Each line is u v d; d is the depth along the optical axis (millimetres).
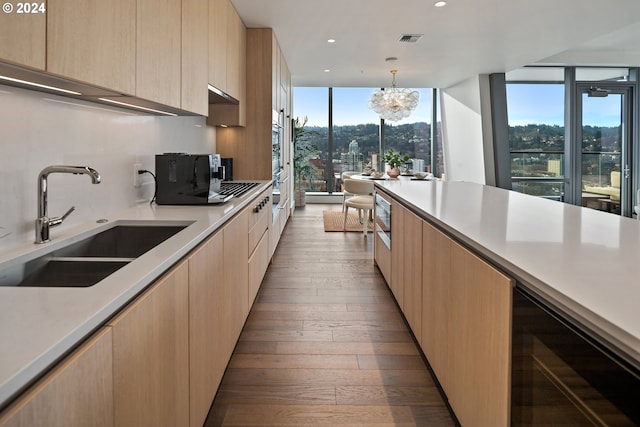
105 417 848
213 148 4516
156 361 1141
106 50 1414
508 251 1282
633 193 8023
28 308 852
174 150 3068
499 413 1285
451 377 1795
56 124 1660
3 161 1391
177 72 2166
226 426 1827
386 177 7176
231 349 2273
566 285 951
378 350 2547
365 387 2139
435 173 10125
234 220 2346
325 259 4758
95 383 806
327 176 10117
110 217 2016
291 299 3441
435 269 2043
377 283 3873
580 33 5145
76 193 1808
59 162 1683
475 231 1608
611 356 805
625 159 8016
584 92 7992
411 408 1961
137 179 2416
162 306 1189
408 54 6184
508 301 1212
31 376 631
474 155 8289
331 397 2051
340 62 6723
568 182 8086
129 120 2318
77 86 1386
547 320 1033
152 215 2072
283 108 6141
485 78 7895
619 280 987
